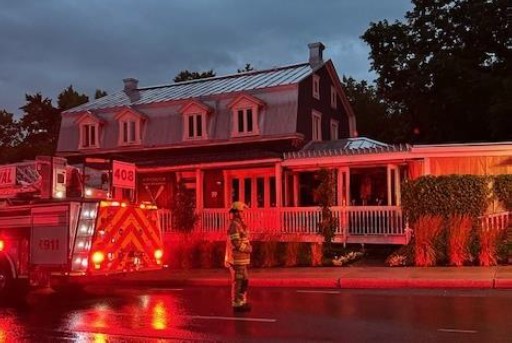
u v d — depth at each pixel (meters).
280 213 23.03
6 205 15.79
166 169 26.78
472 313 10.42
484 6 34.03
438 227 17.55
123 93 36.03
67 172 16.17
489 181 19.69
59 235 14.24
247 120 28.58
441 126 35.31
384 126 51.34
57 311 12.54
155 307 12.49
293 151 27.58
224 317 10.91
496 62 35.06
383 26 36.59
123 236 14.64
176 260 20.34
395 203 23.50
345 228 21.64
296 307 11.84
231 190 28.28
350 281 15.20
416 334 8.78
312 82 30.48
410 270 16.36
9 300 14.77
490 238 16.69
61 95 53.50
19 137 55.47
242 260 11.59
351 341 8.46
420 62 34.44
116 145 31.56
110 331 9.97
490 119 31.11
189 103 29.58
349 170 24.16
